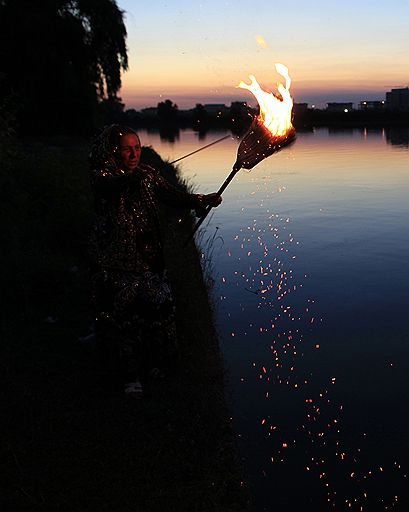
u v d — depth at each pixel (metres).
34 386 4.09
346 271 7.12
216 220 10.26
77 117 25.70
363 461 3.53
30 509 2.98
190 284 5.32
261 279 6.88
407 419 3.99
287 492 3.26
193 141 33.28
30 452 3.41
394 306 5.96
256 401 4.19
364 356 4.91
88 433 3.57
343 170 16.80
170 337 4.18
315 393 4.31
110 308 4.00
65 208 7.43
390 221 9.73
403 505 3.17
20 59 24.25
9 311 5.36
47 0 24.47
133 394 3.93
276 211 10.93
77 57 25.28
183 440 3.47
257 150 4.12
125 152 3.93
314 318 5.71
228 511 2.97
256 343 5.16
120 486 3.12
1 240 6.74
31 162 9.59
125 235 3.97
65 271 6.09
